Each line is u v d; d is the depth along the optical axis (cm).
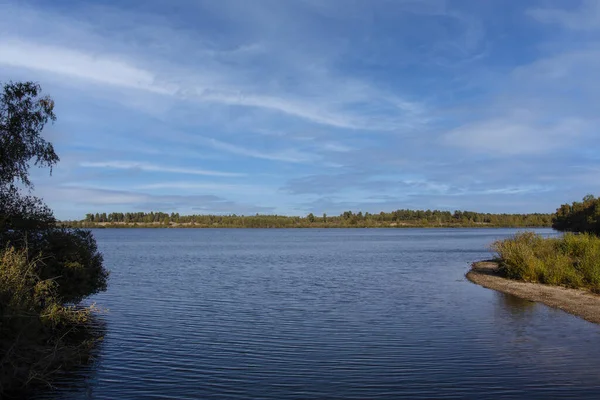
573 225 8644
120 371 1076
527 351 1218
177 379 1022
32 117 1452
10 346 1007
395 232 19300
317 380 1014
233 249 6994
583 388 953
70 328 1473
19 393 948
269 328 1506
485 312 1747
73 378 1030
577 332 1415
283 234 17575
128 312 1777
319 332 1447
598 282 2234
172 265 4025
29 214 1501
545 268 2558
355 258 4909
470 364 1116
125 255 5466
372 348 1261
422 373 1055
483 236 12388
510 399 901
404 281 2775
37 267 1366
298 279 2919
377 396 923
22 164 1456
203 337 1384
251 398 916
